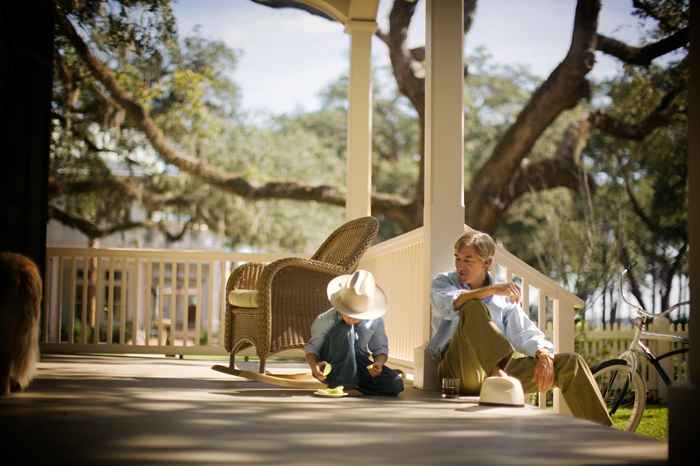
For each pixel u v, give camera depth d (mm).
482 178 14703
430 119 5039
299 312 5285
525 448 2871
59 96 14086
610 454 2787
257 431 3127
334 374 4438
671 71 14102
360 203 7125
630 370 5156
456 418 3586
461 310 4270
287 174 19094
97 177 15562
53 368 5855
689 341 2791
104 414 3496
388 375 4457
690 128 2840
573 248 12445
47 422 3250
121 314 7684
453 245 4988
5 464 2451
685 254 13969
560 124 17547
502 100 20141
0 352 4012
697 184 2787
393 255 6465
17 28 7039
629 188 14789
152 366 6281
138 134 15672
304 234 18828
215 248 20531
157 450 2699
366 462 2572
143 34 13125
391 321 6500
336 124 22359
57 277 7680
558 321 5426
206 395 4301
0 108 6961
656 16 13242
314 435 3061
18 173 7027
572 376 4129
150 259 7766
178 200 16766
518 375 4258
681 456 2650
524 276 5418
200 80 15930
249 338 5406
